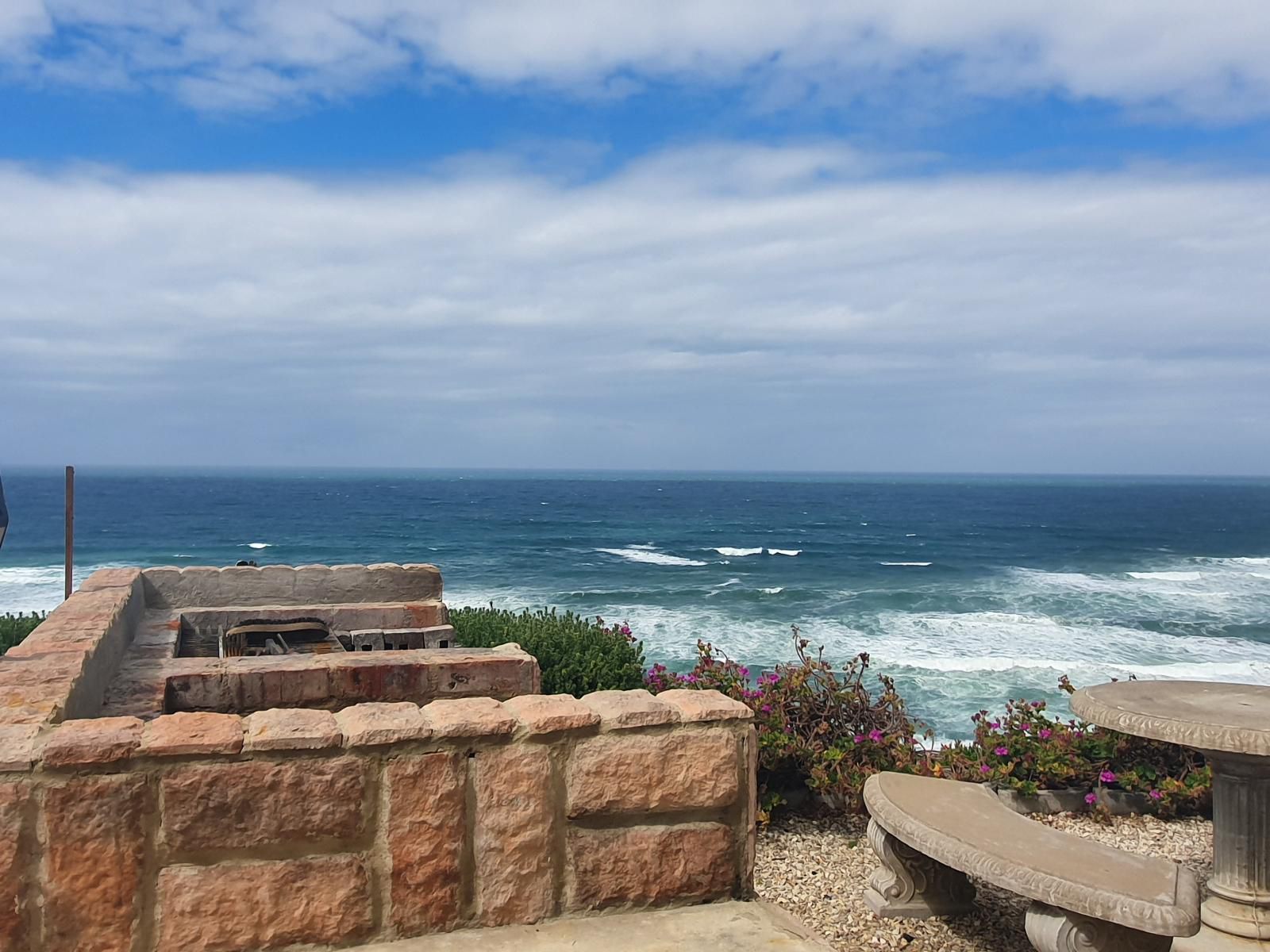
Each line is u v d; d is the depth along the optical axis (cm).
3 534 365
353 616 753
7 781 254
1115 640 2358
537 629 782
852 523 8400
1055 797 646
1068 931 351
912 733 679
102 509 8581
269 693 507
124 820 263
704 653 756
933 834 408
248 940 274
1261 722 455
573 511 9650
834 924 449
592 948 293
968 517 9312
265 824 275
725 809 331
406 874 290
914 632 2470
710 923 312
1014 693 1706
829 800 618
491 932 299
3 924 253
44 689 325
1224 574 4453
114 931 262
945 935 439
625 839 317
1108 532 7344
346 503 10394
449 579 3969
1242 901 473
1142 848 580
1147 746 677
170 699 491
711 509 10375
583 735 310
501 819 300
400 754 289
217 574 775
